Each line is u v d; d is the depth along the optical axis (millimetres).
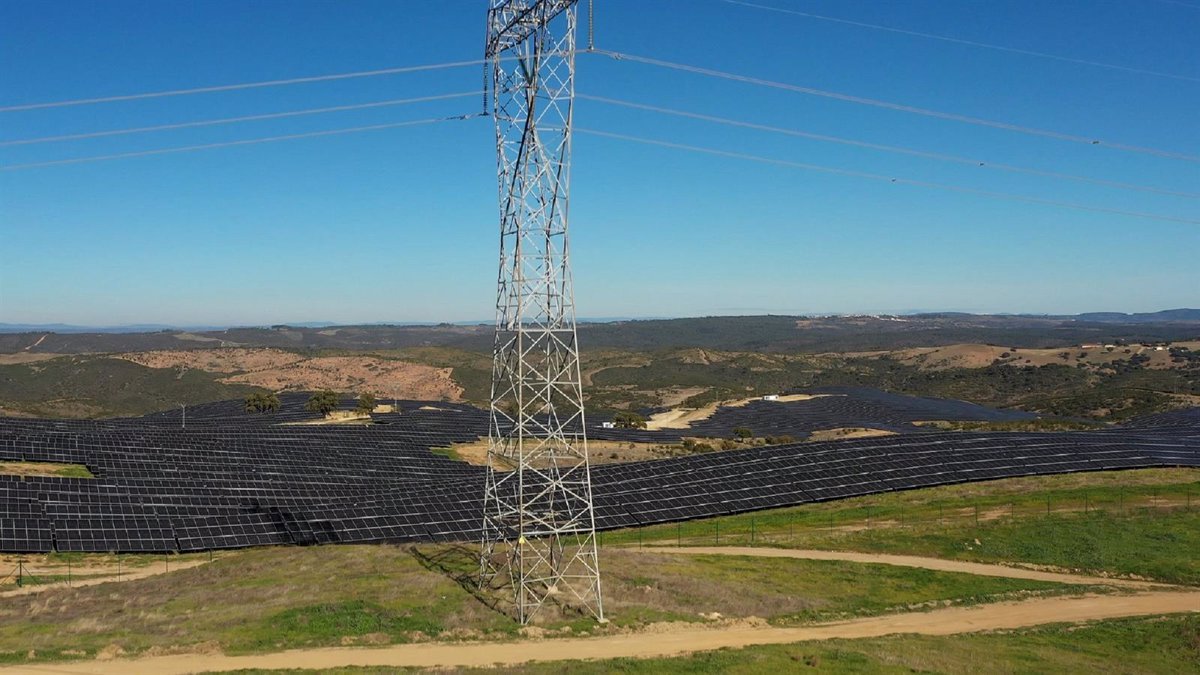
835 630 45906
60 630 40656
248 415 172875
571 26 43031
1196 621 47062
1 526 60594
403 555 58938
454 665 37094
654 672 36219
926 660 38844
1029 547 63375
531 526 67500
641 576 53406
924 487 84750
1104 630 46062
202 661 36906
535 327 43938
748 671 36781
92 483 73875
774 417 186250
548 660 38312
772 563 60094
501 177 44938
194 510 71250
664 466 87625
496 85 45469
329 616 43281
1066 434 104625
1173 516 69750
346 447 115750
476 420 156000
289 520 69688
